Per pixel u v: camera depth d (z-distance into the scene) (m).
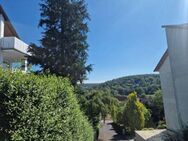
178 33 15.95
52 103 6.36
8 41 17.16
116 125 36.78
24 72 5.82
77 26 21.48
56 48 20.91
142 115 30.31
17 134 4.89
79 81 21.08
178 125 17.61
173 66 16.23
